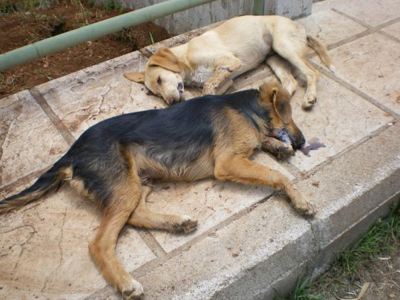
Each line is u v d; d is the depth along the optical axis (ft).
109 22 6.34
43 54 6.06
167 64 6.36
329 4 8.20
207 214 4.82
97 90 6.54
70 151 4.95
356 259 5.03
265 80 6.74
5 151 5.68
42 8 9.84
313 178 5.09
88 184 4.71
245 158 5.05
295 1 7.63
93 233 4.74
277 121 5.33
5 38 8.59
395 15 7.78
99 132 4.91
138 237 4.66
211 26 7.81
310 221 4.68
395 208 5.34
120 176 4.71
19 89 7.32
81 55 8.27
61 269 4.43
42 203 5.05
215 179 5.17
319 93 6.25
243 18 6.82
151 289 4.21
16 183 5.32
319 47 6.77
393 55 6.89
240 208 4.85
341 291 4.82
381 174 5.09
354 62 6.79
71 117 6.10
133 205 4.70
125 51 8.56
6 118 6.12
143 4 9.41
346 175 5.10
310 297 4.71
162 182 5.19
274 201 4.89
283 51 6.58
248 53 6.76
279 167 5.25
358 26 7.57
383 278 4.90
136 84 6.64
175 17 9.21
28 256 4.56
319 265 4.90
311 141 5.55
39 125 6.00
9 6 9.82
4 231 4.80
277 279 4.52
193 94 6.72
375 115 5.87
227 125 5.10
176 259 4.44
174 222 4.62
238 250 4.47
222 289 4.22
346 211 4.86
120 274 4.22
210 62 6.52
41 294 4.25
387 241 5.17
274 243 4.51
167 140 4.95
